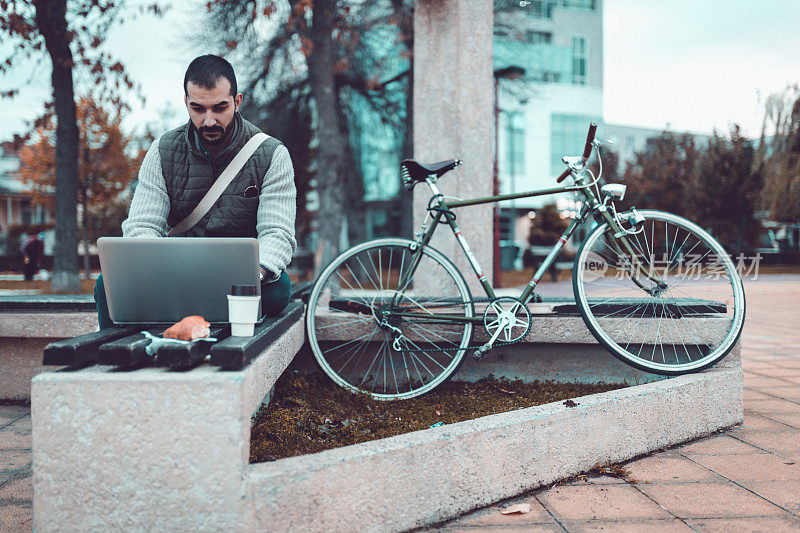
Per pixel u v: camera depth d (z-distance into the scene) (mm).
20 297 3768
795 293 12047
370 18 13789
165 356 1646
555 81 30594
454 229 3121
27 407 3555
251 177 2449
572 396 3025
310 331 3041
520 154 30391
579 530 2006
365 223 18641
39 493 1593
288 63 13523
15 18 10461
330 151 13516
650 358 3199
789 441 2887
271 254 2348
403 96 15656
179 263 1956
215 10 12414
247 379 1645
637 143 37312
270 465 1716
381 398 2988
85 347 1703
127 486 1587
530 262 24109
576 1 30797
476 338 3111
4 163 26766
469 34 3936
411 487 1992
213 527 1591
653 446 2746
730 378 3080
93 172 19922
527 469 2318
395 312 3027
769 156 19203
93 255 28953
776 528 2004
